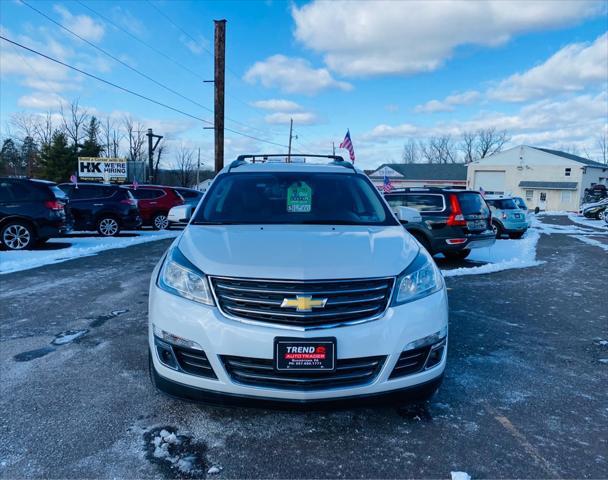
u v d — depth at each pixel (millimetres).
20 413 2832
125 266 8180
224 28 15617
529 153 51312
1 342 4148
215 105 15773
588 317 5285
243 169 4164
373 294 2516
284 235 3006
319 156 4891
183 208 3908
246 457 2406
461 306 5727
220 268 2525
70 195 13266
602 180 53844
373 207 3779
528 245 12789
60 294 6004
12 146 59750
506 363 3809
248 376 2402
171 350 2537
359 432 2668
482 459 2420
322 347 2354
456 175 56531
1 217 9812
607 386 3385
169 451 2447
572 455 2471
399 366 2506
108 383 3277
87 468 2293
